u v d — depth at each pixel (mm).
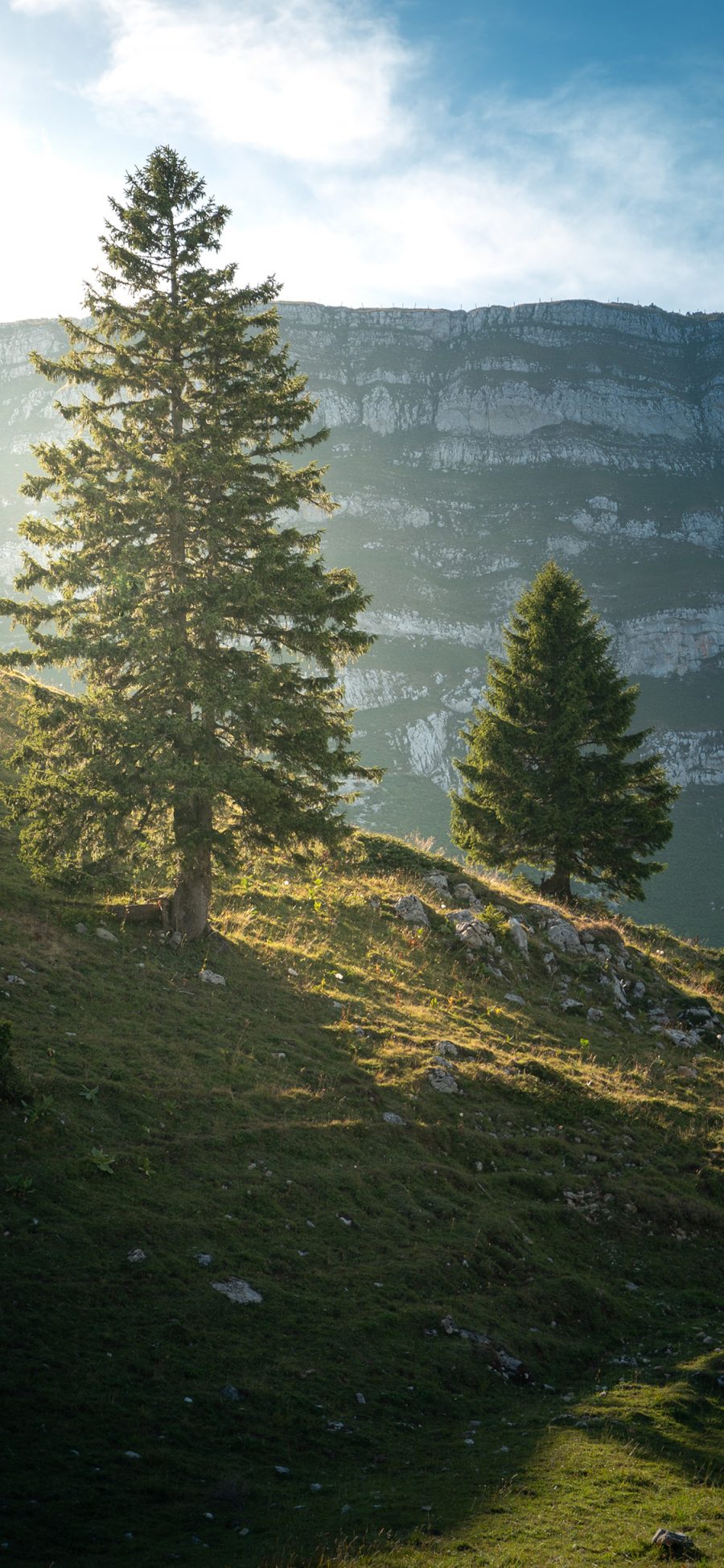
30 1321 9336
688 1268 15828
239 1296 11008
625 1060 23516
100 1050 15242
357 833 34062
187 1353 9766
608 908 38000
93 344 19219
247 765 19031
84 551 18406
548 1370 12023
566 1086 20531
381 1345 11094
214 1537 7137
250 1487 7969
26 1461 7539
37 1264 10188
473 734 36281
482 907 30688
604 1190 17188
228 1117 14875
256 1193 13219
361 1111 16734
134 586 17531
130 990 17875
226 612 18906
